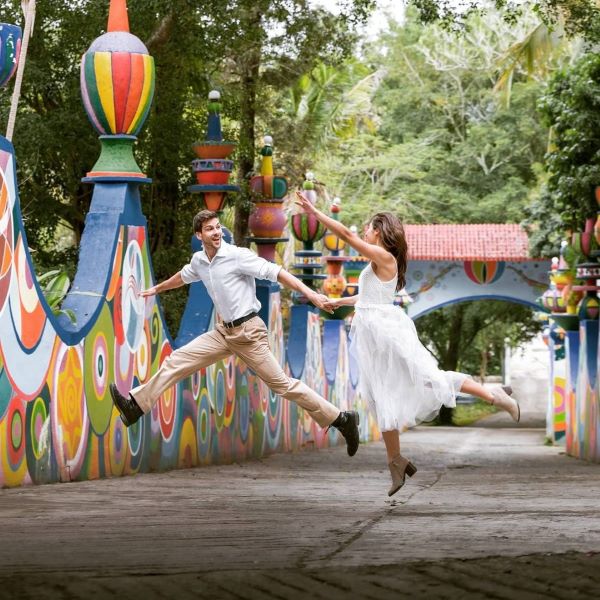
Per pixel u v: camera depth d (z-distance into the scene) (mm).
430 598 3711
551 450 28094
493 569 4258
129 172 11648
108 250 11141
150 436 12023
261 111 23344
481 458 19781
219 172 15000
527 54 27375
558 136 25406
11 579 4070
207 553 4816
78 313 10562
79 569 4352
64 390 9922
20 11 17469
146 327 12133
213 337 9109
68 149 18516
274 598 3717
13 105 9547
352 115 41562
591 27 18344
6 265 8922
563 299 25469
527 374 64375
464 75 56156
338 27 21672
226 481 10531
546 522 6109
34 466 9305
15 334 9008
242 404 16219
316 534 5562
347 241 8023
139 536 5496
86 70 11594
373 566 4348
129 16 17688
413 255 41250
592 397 21281
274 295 19062
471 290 42438
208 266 8938
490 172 53750
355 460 17391
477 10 18391
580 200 24484
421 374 7984
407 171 51344
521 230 42438
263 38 20500
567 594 3766
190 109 20281
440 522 6180
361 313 8133
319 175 47031
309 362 22781
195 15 18141
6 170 9023
